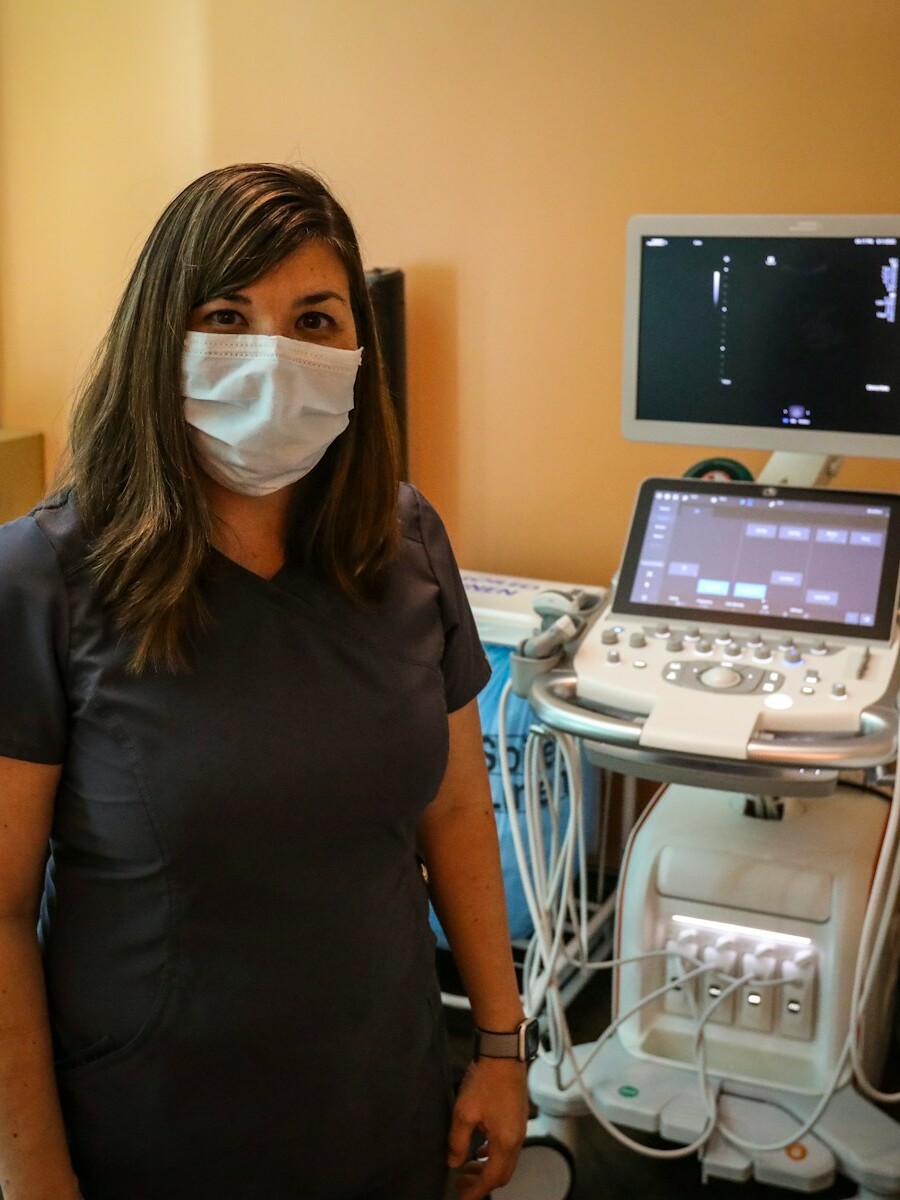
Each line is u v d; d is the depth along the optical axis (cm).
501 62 266
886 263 191
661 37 254
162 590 110
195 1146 121
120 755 112
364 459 123
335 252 117
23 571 110
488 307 279
